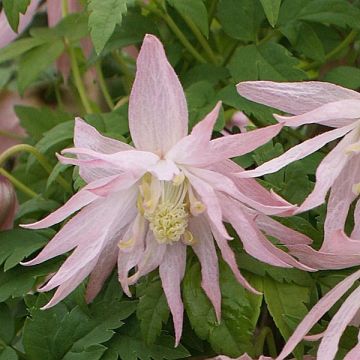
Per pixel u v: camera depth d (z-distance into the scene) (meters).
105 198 0.32
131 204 0.33
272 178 0.34
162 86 0.32
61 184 0.39
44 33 0.42
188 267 0.33
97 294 0.34
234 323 0.32
